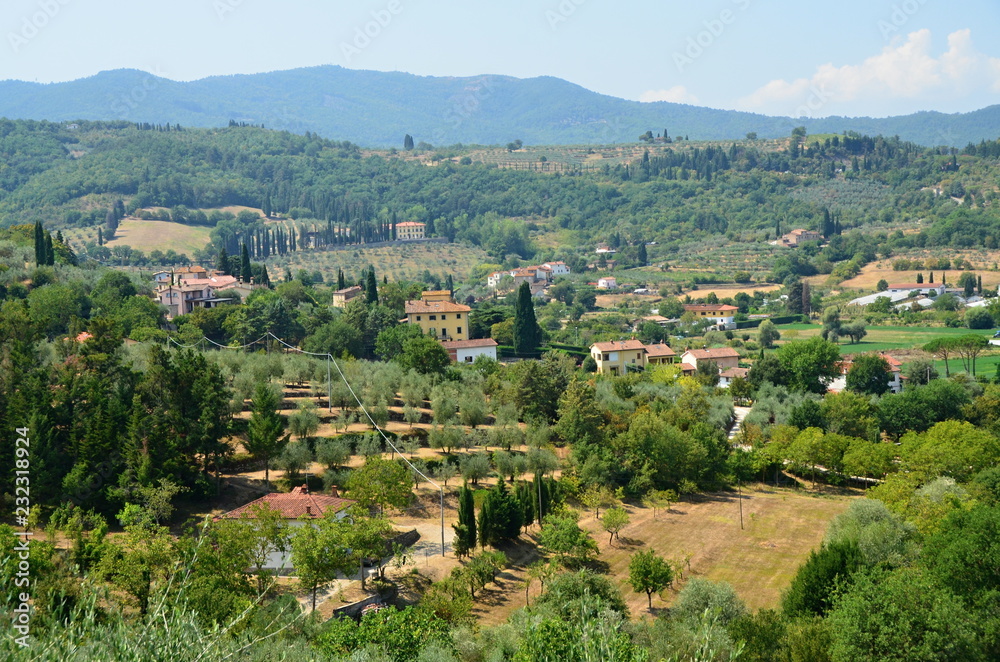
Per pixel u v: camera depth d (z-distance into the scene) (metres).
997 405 145.62
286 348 164.50
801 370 176.88
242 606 51.84
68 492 77.88
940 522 77.44
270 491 91.12
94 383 89.12
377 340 170.12
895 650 53.25
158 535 64.19
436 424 112.81
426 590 74.12
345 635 51.75
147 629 26.14
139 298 163.00
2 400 85.38
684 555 88.56
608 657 32.62
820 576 66.50
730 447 128.50
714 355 192.50
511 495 91.25
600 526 97.12
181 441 87.56
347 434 105.12
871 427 141.75
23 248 180.25
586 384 126.19
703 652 33.31
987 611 58.56
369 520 74.12
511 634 58.03
